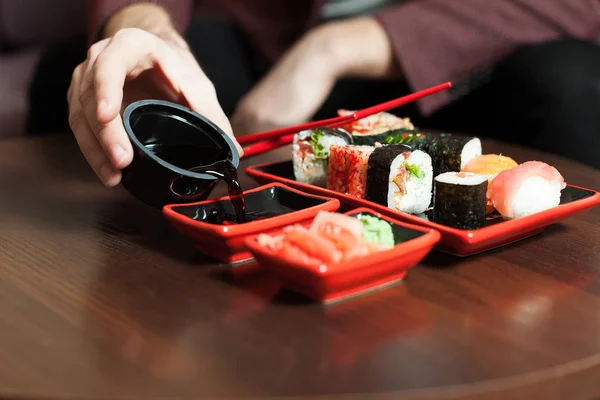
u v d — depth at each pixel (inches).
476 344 19.4
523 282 22.0
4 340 19.6
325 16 48.6
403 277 22.2
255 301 21.2
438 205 23.6
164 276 22.5
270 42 50.8
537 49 43.3
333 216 21.5
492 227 22.9
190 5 39.6
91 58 25.9
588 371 18.7
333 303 21.1
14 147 36.2
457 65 42.3
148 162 23.6
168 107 25.2
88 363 18.8
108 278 22.4
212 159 25.4
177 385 18.1
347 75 42.4
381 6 48.6
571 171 30.3
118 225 26.0
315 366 18.7
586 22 44.4
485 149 33.3
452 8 42.4
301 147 27.5
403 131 28.4
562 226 25.5
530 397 18.3
